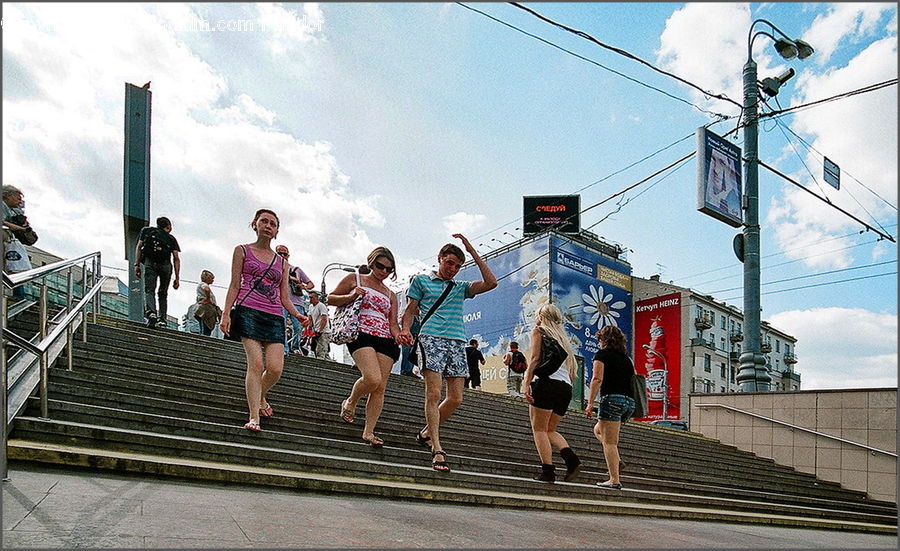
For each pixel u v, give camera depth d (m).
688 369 54.59
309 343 14.27
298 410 7.11
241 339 6.00
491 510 4.87
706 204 15.52
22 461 3.71
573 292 48.69
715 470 11.18
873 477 13.08
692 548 3.75
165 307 10.19
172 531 2.66
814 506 10.69
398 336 6.41
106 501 3.11
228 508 3.34
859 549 4.92
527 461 8.21
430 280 6.45
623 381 7.10
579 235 51.34
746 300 15.73
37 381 5.36
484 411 10.44
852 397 13.56
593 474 7.74
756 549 4.06
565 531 3.98
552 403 6.55
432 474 5.70
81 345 7.46
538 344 6.71
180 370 7.60
